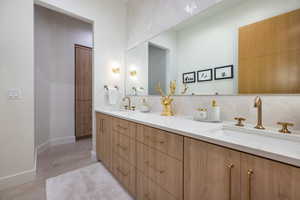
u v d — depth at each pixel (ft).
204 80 4.54
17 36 5.38
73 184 5.28
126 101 8.67
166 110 5.41
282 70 3.05
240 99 3.74
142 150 4.00
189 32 4.94
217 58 4.18
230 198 2.14
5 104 5.18
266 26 3.25
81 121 11.07
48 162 7.11
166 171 3.23
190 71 4.94
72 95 10.60
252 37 3.48
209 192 2.41
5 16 5.17
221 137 2.36
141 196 4.03
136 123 4.24
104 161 6.42
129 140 4.58
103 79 7.94
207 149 2.44
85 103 11.30
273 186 1.75
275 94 3.16
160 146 3.40
